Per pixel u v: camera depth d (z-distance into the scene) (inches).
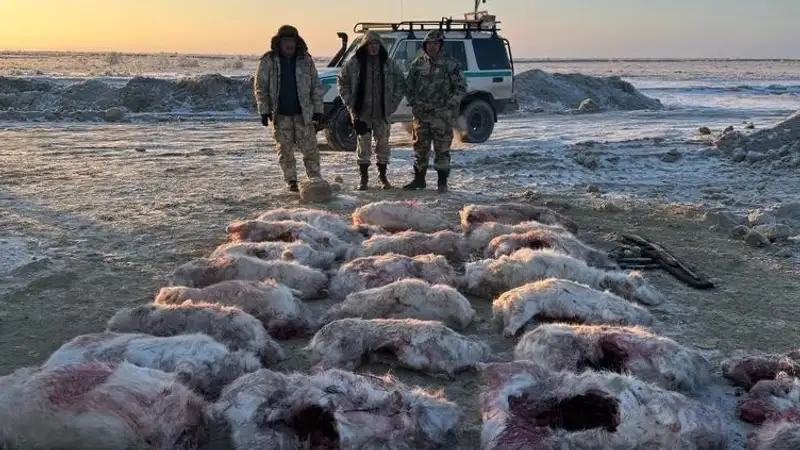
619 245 347.3
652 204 439.8
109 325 212.8
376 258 269.1
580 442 153.4
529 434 156.7
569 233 321.4
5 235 350.0
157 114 1056.2
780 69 5654.5
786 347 229.1
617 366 195.2
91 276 290.4
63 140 743.1
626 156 632.4
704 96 1754.4
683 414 154.8
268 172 552.4
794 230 379.6
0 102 1061.8
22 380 154.0
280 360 211.2
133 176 526.3
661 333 237.6
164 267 304.5
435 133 464.1
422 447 158.7
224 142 751.7
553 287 231.6
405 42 699.4
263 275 257.3
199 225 376.8
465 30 745.0
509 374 178.5
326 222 333.1
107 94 1125.1
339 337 207.2
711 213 396.2
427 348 202.5
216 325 205.5
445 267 271.6
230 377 183.2
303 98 452.4
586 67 6077.8
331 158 631.8
